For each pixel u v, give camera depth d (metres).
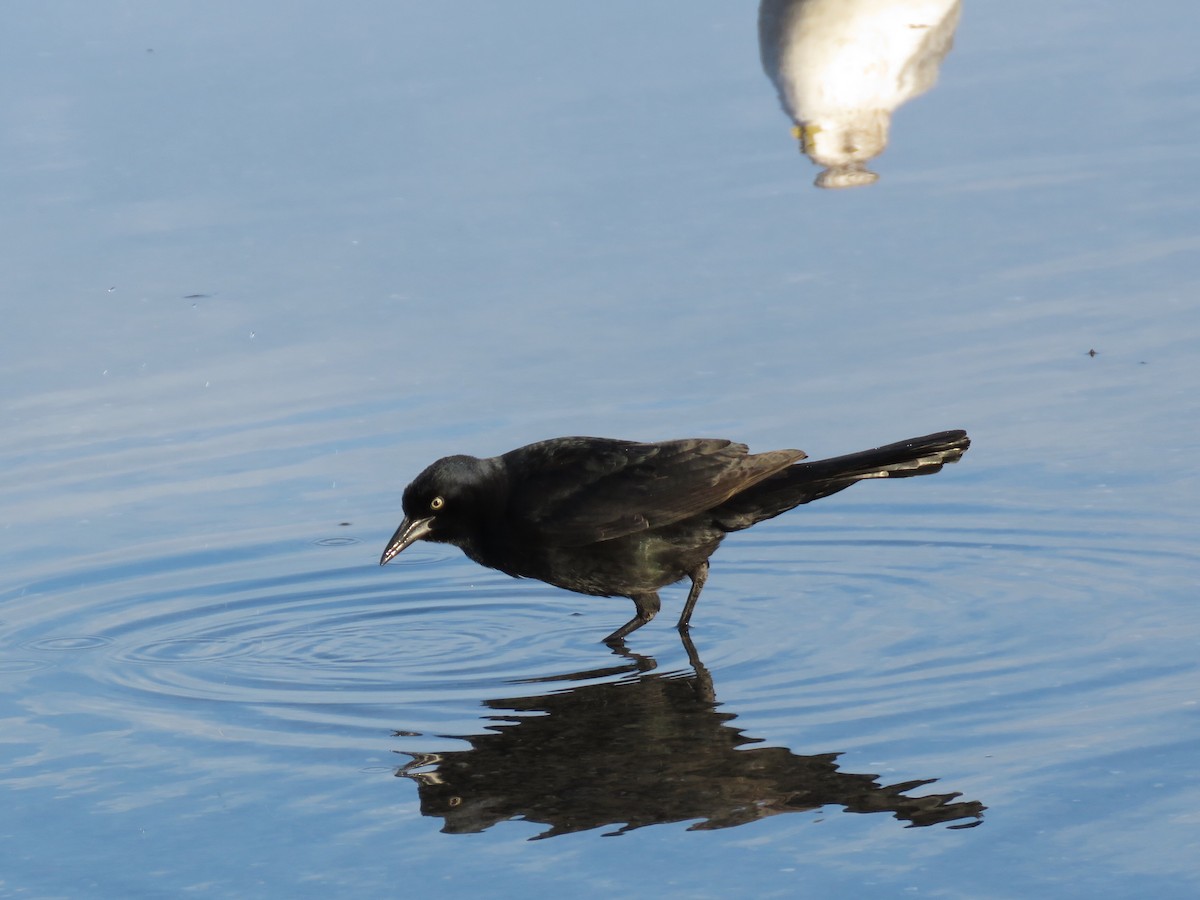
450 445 14.30
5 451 14.83
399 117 21.56
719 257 17.56
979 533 12.70
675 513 11.23
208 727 10.20
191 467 14.40
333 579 12.67
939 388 14.66
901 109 21.25
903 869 7.95
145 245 18.64
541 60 23.28
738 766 9.22
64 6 26.42
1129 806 8.44
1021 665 10.47
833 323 16.03
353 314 16.91
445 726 10.07
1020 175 19.17
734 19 24.42
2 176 20.56
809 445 13.80
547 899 7.86
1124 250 17.12
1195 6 24.42
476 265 17.73
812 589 12.24
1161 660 10.36
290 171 20.27
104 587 12.59
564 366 15.53
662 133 20.72
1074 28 23.81
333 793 9.14
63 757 9.82
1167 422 13.80
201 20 25.66
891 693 10.17
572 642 11.56
